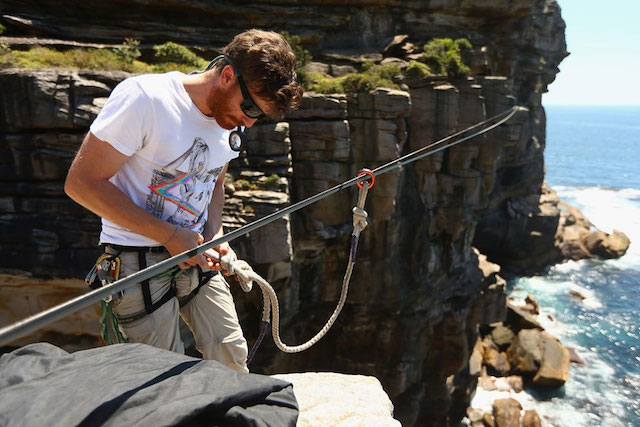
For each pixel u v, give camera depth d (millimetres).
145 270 2150
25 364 2258
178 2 30578
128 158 3016
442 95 30234
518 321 41375
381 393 4930
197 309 3678
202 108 3062
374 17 36625
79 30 28797
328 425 4348
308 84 28141
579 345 42812
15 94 19359
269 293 3539
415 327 31234
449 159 31781
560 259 58562
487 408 34906
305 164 26875
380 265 29203
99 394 1979
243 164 24672
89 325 20188
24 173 19766
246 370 3826
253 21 33375
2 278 19734
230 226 22469
